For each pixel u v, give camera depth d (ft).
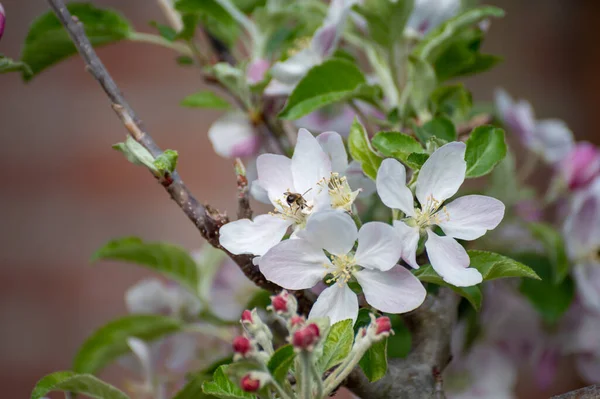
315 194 1.73
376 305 1.68
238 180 1.73
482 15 2.02
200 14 2.14
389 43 2.06
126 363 2.26
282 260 1.69
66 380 1.79
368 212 2.02
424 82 2.01
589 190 2.21
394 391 1.76
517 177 2.34
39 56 2.13
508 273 1.72
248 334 1.65
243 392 1.69
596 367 2.30
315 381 1.62
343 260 1.68
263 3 2.17
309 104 1.95
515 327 2.30
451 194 1.70
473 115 2.28
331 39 2.02
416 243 1.69
